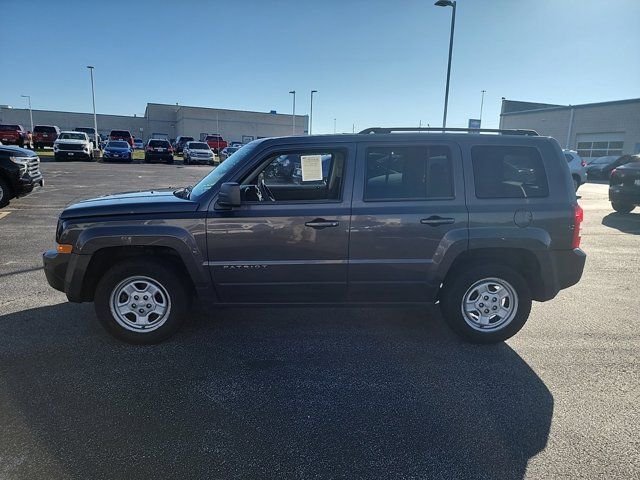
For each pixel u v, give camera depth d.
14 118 74.00
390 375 3.68
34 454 2.67
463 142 4.10
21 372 3.62
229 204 3.80
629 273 6.81
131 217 3.93
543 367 3.84
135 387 3.43
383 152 4.05
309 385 3.50
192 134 68.25
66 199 13.23
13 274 6.12
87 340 4.21
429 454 2.73
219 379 3.57
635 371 3.79
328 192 4.11
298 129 74.31
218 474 2.54
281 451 2.74
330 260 4.01
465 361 3.93
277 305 4.18
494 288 4.21
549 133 39.34
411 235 4.00
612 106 33.97
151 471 2.55
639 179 11.81
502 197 4.09
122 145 32.62
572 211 4.12
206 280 4.00
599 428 3.01
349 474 2.55
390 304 4.23
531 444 2.83
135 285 4.06
